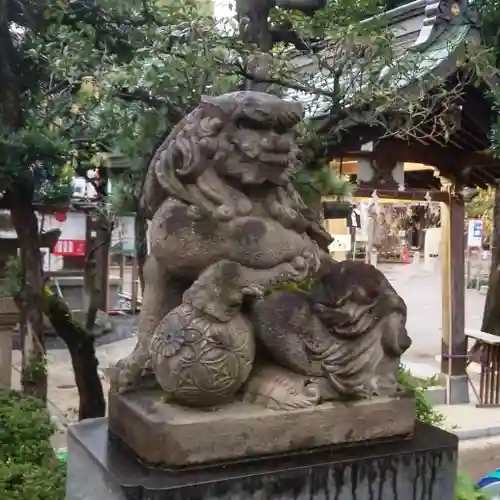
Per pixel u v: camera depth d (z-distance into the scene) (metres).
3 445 3.29
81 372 4.30
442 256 7.25
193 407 1.95
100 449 2.06
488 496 3.50
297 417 1.99
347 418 2.06
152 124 3.32
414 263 19.78
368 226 8.41
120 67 3.50
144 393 2.16
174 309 2.00
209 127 2.01
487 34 5.14
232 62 3.42
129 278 14.98
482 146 6.44
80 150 4.17
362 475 1.97
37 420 3.51
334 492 1.94
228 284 1.93
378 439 2.11
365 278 2.17
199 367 1.87
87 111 3.96
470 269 18.62
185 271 2.13
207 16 3.43
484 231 15.77
